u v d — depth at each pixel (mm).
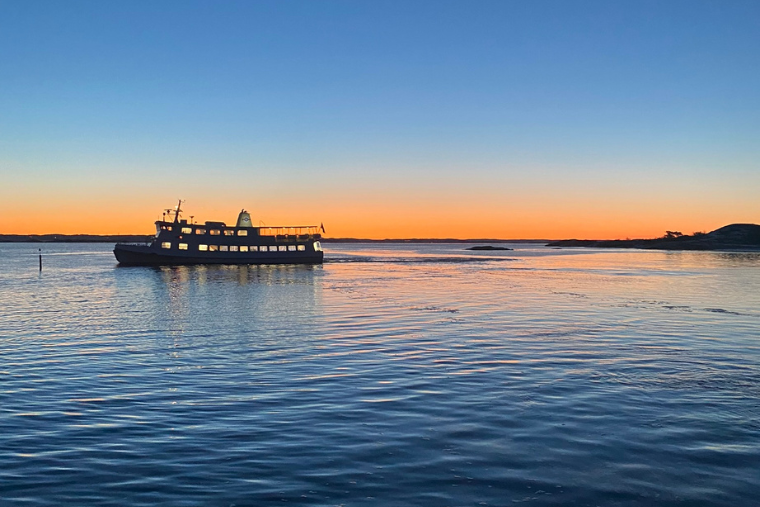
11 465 13719
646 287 68875
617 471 13336
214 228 119062
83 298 56281
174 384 21500
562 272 104500
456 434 15781
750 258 177125
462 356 26656
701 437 15531
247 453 14422
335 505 11688
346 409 18172
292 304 50344
